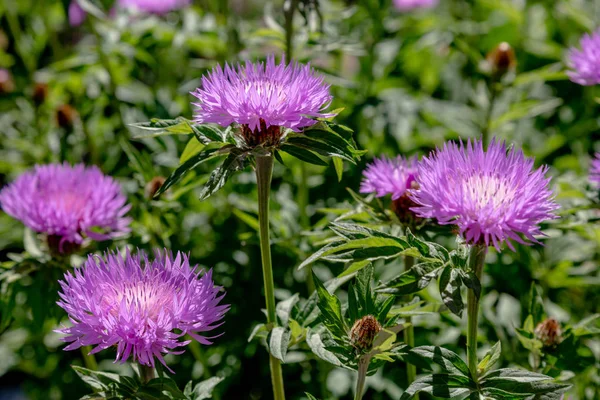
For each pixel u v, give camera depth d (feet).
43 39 4.28
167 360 2.99
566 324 2.60
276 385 2.33
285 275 3.04
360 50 2.94
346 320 2.19
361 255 2.10
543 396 2.13
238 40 3.22
